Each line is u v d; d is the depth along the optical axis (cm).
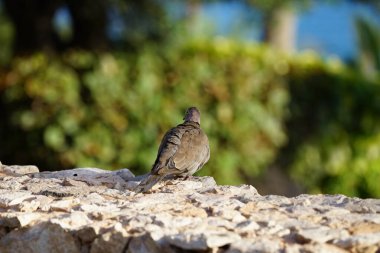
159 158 923
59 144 1652
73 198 855
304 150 1875
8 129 1702
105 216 782
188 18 2012
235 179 1753
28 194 877
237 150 1753
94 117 1667
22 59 1723
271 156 1803
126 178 982
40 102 1667
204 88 1748
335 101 1908
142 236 721
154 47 1758
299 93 1869
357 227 736
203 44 1800
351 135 1938
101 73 1680
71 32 1789
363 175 1930
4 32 2027
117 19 1772
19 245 786
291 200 834
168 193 874
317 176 1916
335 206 810
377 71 2455
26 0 1759
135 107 1678
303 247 685
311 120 1883
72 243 760
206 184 941
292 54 1914
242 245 686
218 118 1738
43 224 778
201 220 758
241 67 1781
